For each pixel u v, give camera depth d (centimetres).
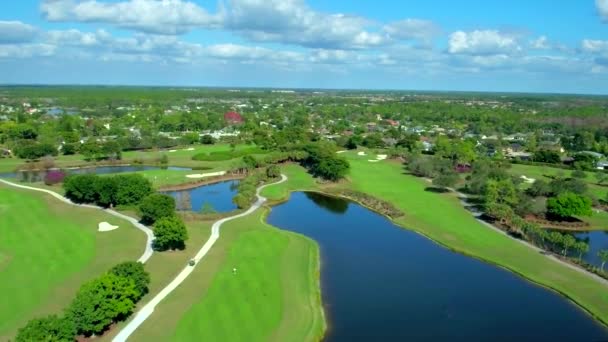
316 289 9025
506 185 14688
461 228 12750
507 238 11988
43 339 5869
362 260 10725
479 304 8638
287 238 11594
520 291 9200
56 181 16750
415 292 9081
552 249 11181
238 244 10850
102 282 7044
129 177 13988
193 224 12388
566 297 8925
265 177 18200
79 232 11312
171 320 7269
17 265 9288
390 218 14075
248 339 6969
